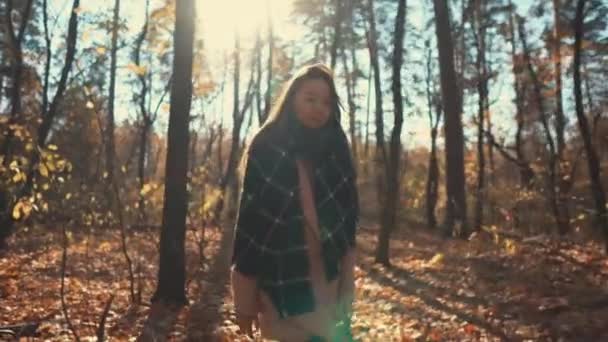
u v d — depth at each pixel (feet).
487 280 33.17
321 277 7.67
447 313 26.61
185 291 30.32
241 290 7.66
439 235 78.69
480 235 46.96
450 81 58.08
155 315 26.71
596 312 24.09
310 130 7.88
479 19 88.89
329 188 7.84
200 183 37.47
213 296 32.12
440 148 126.00
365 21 82.99
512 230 57.47
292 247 7.55
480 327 23.62
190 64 30.71
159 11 30.04
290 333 7.57
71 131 67.82
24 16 63.16
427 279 36.27
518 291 29.30
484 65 91.04
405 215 106.01
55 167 23.95
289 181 7.64
